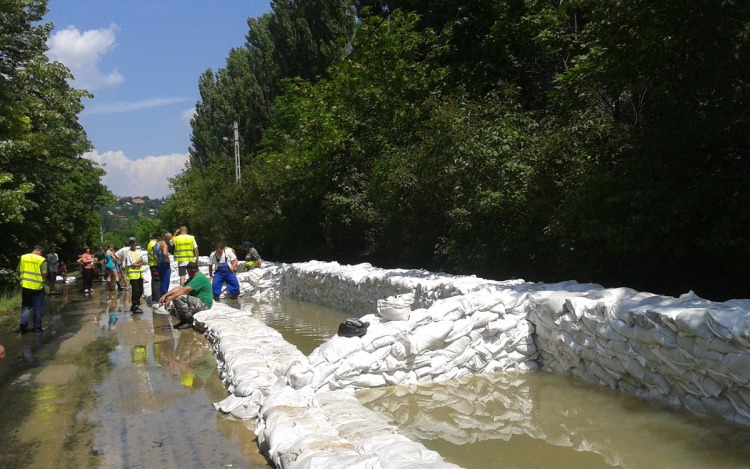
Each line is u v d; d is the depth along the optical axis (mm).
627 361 5156
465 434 4559
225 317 9492
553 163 8656
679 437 4227
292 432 4004
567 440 4352
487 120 10594
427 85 14391
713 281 7941
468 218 10430
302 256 21250
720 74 6668
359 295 11172
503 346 6297
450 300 6227
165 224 49438
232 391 5723
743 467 3705
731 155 7406
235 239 29203
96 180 40031
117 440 4695
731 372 4234
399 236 14141
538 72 13305
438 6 15664
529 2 12562
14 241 18062
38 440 4758
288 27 26125
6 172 16609
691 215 7344
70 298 17641
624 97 10211
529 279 9953
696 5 6371
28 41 17609
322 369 5410
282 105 23219
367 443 3768
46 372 7219
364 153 16516
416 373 5934
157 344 8758
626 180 7195
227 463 4141
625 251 7539
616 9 6930
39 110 17547
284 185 21312
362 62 15961
